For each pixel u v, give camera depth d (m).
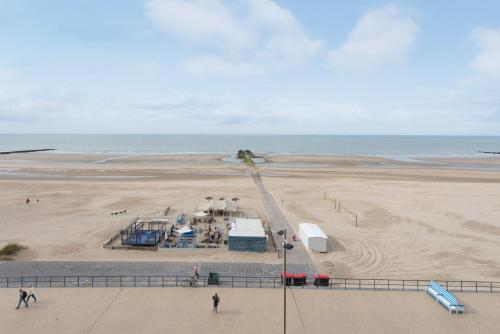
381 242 46.75
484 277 36.12
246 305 28.41
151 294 30.19
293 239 47.78
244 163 138.62
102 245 44.12
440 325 25.77
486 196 74.12
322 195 76.00
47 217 56.84
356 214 60.19
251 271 36.44
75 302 28.59
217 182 91.56
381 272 37.16
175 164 134.12
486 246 45.22
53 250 42.06
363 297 30.11
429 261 40.41
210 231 49.88
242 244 42.97
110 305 28.14
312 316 26.84
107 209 62.62
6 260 38.66
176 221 54.38
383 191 80.00
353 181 93.44
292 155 184.50
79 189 80.44
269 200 71.38
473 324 25.95
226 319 26.23
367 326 25.55
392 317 26.84
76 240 45.81
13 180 91.50
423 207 65.00
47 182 88.69
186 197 73.44
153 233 45.78
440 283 34.41
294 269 37.34
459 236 49.09
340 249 44.12
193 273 35.50
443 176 103.56
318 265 38.75
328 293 30.77
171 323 25.61
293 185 87.56
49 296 29.59
